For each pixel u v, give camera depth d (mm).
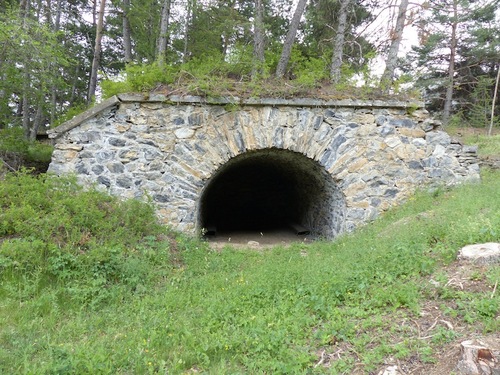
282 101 7656
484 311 3168
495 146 13539
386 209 8031
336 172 7934
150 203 7160
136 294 4742
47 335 3564
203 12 14203
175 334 3582
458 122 19875
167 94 7383
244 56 9000
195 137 7516
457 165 8219
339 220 8469
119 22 17250
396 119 8078
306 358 3004
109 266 5066
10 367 3004
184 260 6160
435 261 4379
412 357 2865
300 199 11859
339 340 3291
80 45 20078
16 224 5121
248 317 3904
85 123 7285
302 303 4062
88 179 7250
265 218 14125
